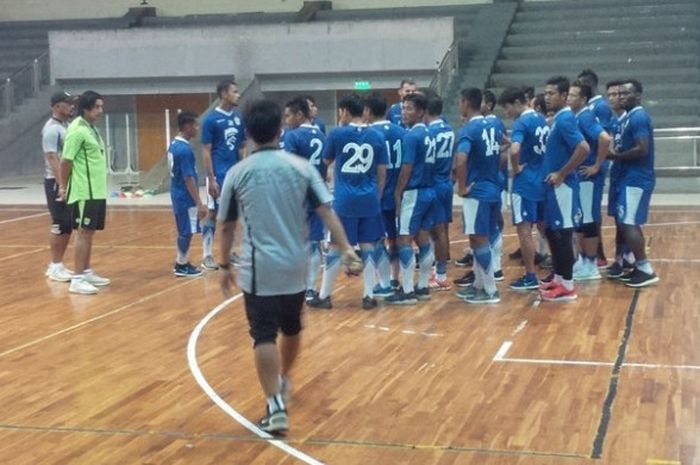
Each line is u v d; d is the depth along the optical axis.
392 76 22.77
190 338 7.70
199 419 5.71
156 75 24.06
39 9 27.61
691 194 17.17
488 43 22.14
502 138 9.49
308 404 5.94
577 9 23.11
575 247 9.97
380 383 6.36
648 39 21.61
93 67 24.44
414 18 22.41
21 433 5.52
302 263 5.33
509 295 9.09
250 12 26.16
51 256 11.23
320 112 23.44
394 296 8.80
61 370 6.84
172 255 12.03
